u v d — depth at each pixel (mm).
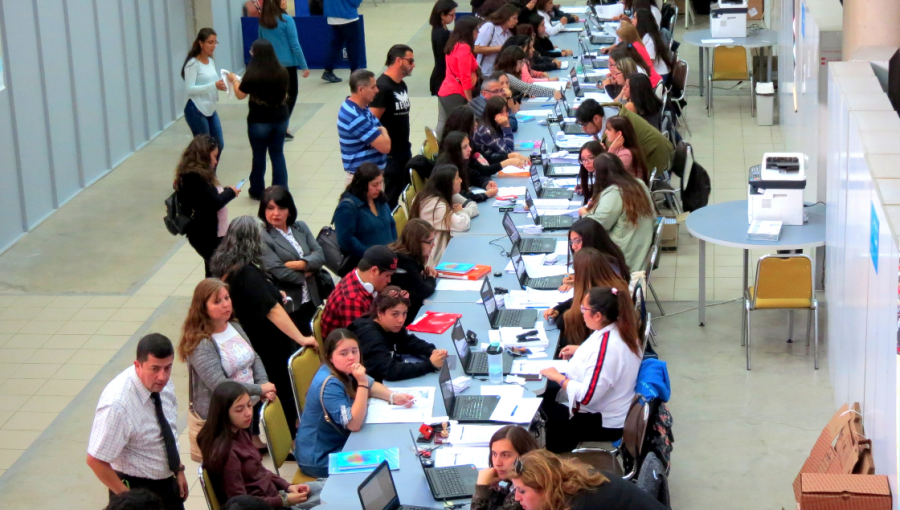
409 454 4789
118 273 9094
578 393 5324
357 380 5086
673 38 16016
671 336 7617
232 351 5488
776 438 6219
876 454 4492
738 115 12922
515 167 9094
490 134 9266
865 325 4918
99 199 10844
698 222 7699
